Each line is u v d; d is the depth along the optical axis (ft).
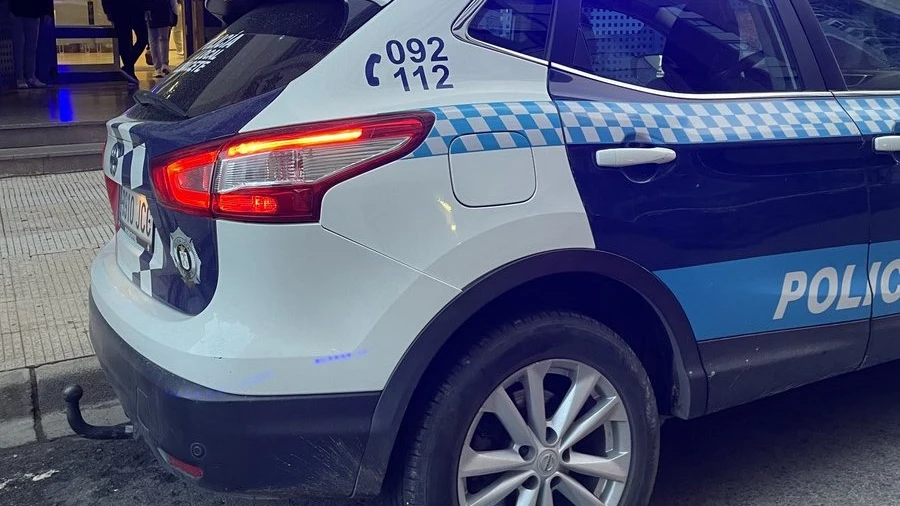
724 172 8.43
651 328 8.75
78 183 23.90
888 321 9.93
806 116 9.12
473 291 7.30
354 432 7.18
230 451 7.00
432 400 7.52
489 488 7.89
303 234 6.87
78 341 13.43
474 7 7.80
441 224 7.18
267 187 6.84
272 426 6.98
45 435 11.71
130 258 8.74
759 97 9.07
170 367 7.15
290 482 7.25
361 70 7.34
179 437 7.09
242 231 6.91
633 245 8.00
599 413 8.25
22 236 18.90
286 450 7.07
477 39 7.79
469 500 7.79
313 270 6.92
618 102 8.19
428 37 7.59
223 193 6.94
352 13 7.66
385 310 7.08
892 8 10.59
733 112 8.73
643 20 8.59
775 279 8.93
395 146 7.06
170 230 7.55
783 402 12.66
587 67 8.24
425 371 7.49
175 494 10.35
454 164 7.23
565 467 8.16
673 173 8.15
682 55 8.78
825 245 9.20
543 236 7.53
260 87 7.66
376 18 7.52
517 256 7.44
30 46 35.50
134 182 8.21
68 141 26.04
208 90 8.27
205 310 7.22
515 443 7.91
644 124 8.09
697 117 8.46
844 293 9.47
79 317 14.43
